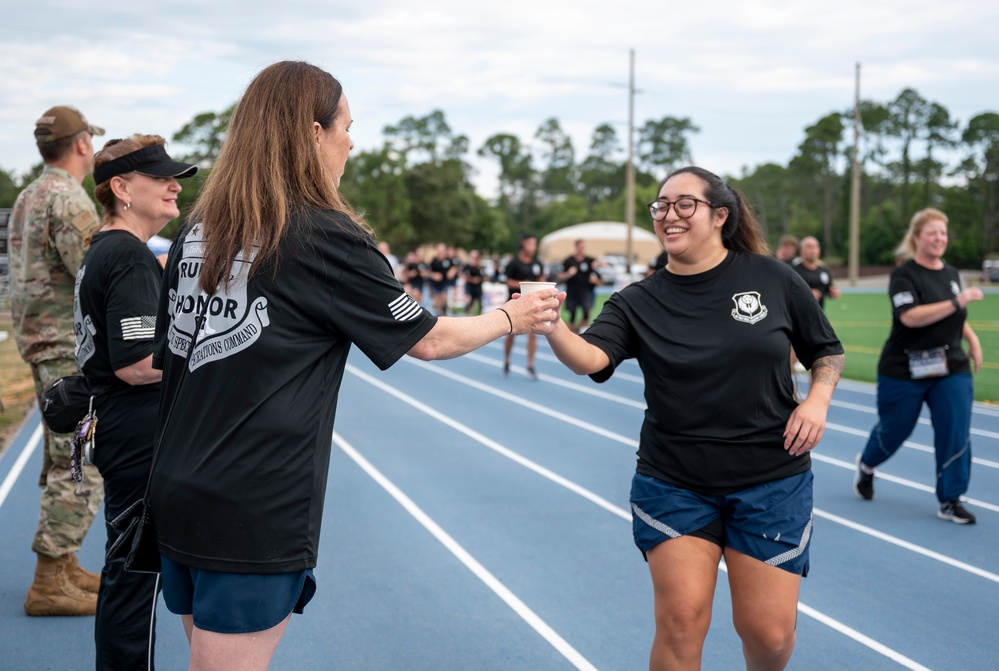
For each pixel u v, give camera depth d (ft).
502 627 14.16
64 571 14.17
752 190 359.25
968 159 303.27
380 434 29.84
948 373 20.08
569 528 19.38
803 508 9.73
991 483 24.50
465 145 390.01
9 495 21.68
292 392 6.87
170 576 7.34
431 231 291.79
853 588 16.15
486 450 27.43
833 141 331.98
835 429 32.48
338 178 7.70
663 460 9.93
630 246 132.77
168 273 7.57
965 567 17.34
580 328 58.39
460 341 7.57
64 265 12.66
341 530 19.03
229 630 6.84
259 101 7.25
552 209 417.08
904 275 19.93
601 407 36.22
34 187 12.82
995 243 286.66
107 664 10.34
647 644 13.58
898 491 23.24
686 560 9.52
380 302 7.01
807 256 39.42
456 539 18.52
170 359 7.33
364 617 14.46
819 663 13.07
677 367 9.79
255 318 6.81
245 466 6.77
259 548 6.79
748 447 9.68
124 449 10.61
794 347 10.64
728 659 12.99
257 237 6.86
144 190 11.07
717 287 10.14
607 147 454.81
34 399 36.68
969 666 13.05
